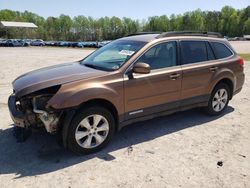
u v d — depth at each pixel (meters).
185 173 4.15
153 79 5.15
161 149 4.89
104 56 5.51
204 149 4.91
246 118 6.52
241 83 6.98
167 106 5.51
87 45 55.62
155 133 5.56
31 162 4.41
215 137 5.42
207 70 6.04
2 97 8.00
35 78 4.75
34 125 4.50
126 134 5.50
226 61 6.48
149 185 3.85
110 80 4.70
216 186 3.85
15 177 4.00
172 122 6.15
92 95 4.45
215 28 127.62
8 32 91.19
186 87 5.71
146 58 5.15
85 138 4.63
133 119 5.10
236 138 5.39
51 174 4.09
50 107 4.20
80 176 4.04
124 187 3.80
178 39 5.72
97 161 4.46
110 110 4.88
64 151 4.75
